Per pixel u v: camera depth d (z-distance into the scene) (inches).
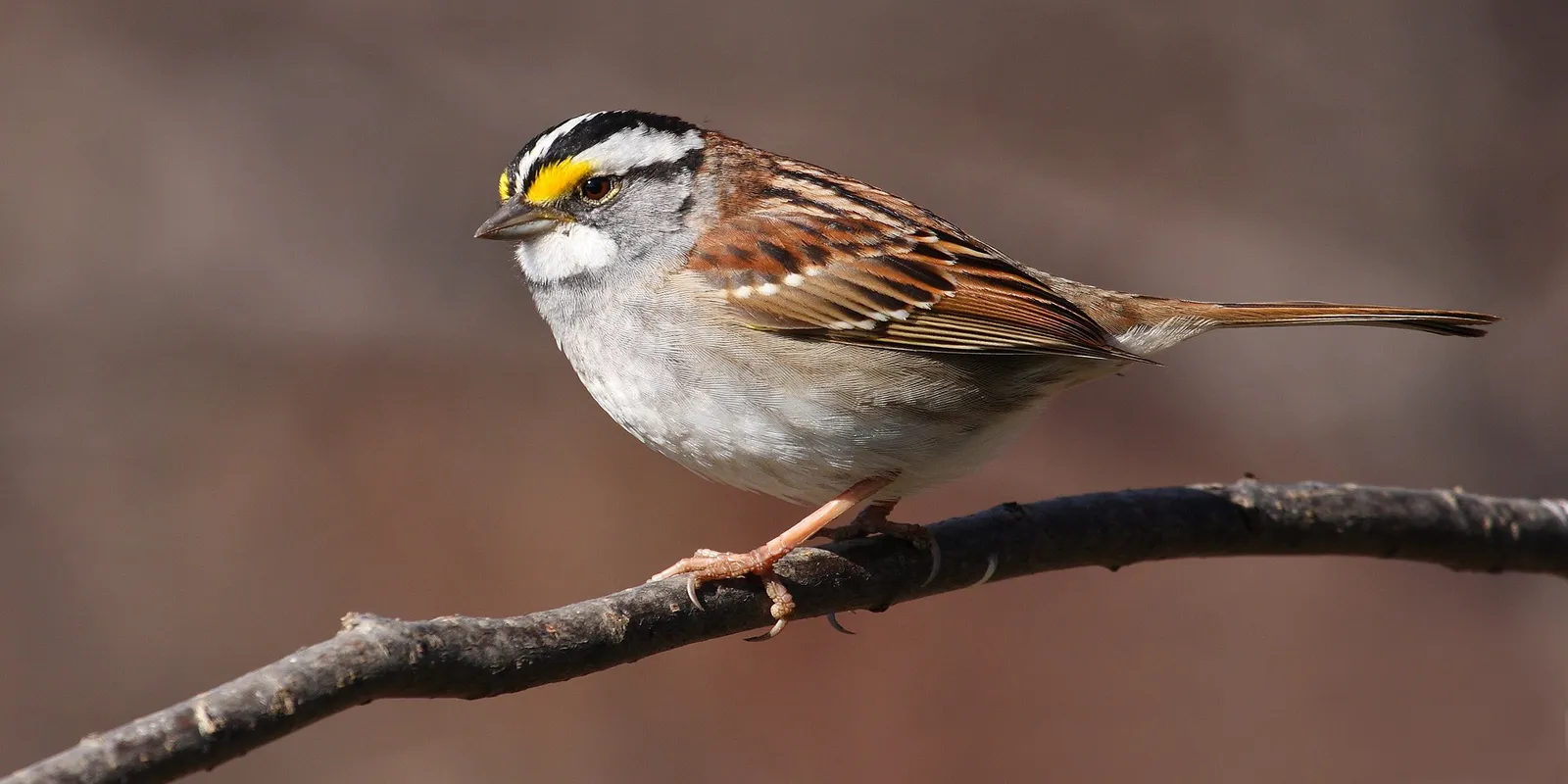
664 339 261.3
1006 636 508.1
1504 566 298.7
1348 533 282.7
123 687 481.7
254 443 536.4
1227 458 544.1
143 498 517.7
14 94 578.2
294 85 589.6
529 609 504.7
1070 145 591.5
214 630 492.4
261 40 592.7
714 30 606.5
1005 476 532.7
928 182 579.5
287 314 568.4
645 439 270.1
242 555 510.9
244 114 586.2
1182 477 538.0
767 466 262.7
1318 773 462.3
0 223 563.8
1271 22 596.1
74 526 511.8
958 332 260.1
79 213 571.2
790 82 600.1
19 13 584.1
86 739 168.7
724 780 472.7
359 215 580.7
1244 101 592.4
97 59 587.8
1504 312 563.8
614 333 264.8
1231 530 273.4
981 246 279.3
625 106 589.9
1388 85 587.2
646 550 512.7
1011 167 587.8
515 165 276.7
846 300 260.1
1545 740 466.0
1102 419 556.7
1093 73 597.3
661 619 218.7
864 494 259.1
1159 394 563.5
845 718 488.4
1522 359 556.1
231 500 521.7
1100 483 533.3
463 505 524.1
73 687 481.7
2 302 555.8
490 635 196.4
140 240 571.2
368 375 555.2
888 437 260.2
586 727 484.1
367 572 509.4
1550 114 577.6
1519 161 576.4
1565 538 300.5
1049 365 267.3
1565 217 569.0
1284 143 588.1
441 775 466.9
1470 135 579.5
